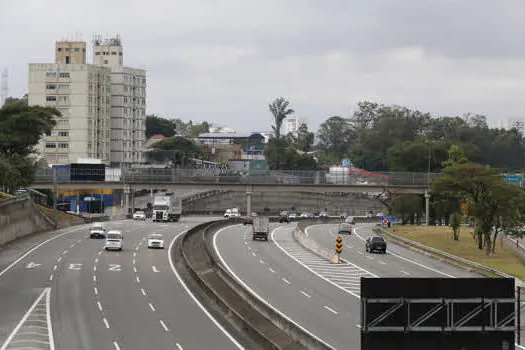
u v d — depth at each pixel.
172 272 109.94
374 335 47.62
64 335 70.44
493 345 47.81
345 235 183.25
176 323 76.31
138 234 164.25
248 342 68.38
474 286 47.78
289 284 100.69
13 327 73.25
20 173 178.12
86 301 87.12
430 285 47.66
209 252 122.62
